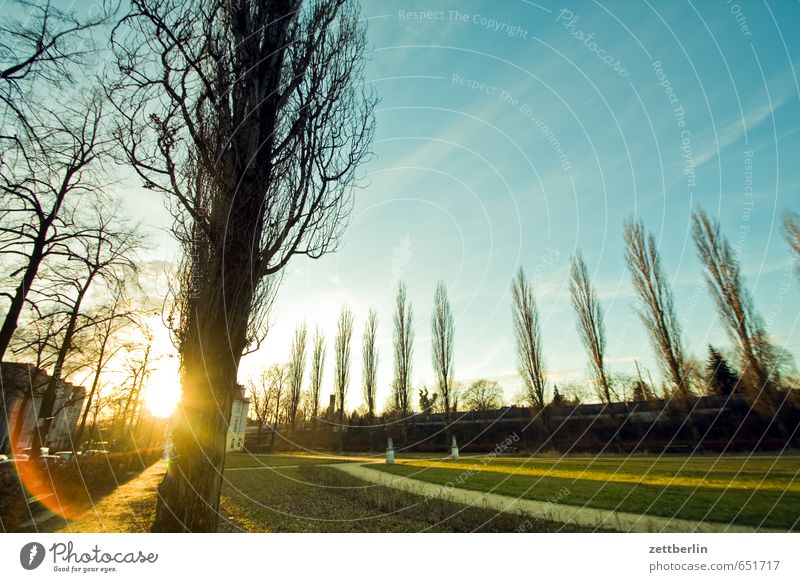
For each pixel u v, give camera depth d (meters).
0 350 13.16
